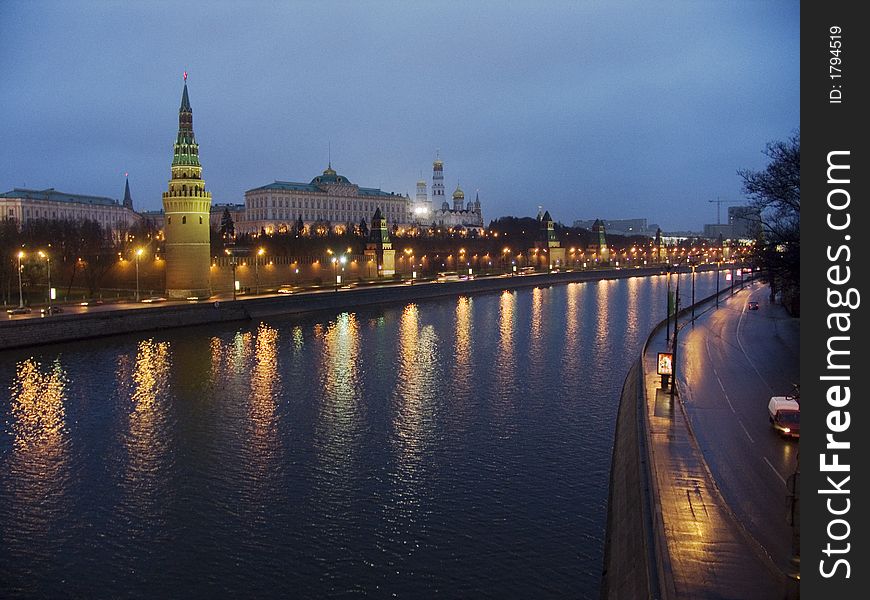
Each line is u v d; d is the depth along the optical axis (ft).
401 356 306.96
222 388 244.01
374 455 172.45
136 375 263.49
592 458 167.22
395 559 121.70
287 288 545.44
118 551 126.00
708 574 91.97
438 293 605.73
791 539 104.32
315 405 220.64
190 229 445.37
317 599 110.73
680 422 162.71
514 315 463.01
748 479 128.77
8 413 210.18
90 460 170.60
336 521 136.15
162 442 184.03
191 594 112.37
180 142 446.60
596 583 113.19
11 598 110.93
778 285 441.68
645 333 371.76
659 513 109.70
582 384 247.29
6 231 564.30
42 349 311.27
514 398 226.99
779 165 259.19
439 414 208.23
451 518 136.26
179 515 139.85
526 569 117.60
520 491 148.25
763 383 212.23
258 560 122.31
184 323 390.42
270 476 159.53
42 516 139.85
